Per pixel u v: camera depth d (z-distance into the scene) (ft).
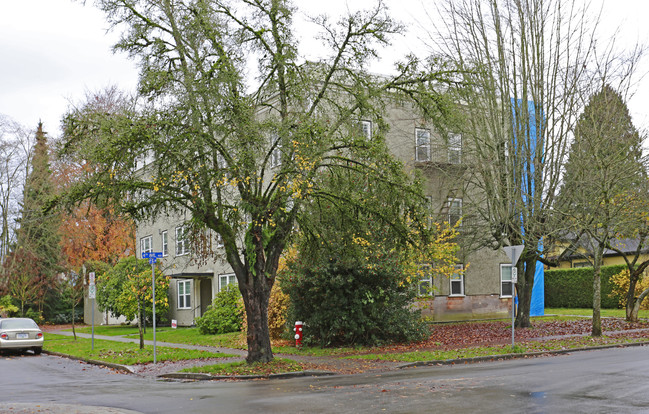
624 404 29.17
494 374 42.96
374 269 67.41
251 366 51.39
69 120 52.75
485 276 107.76
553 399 31.17
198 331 95.25
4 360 72.54
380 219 55.52
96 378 50.85
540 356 58.13
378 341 69.51
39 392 41.75
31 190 144.05
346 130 59.26
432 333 81.61
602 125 75.36
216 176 47.70
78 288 144.56
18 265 147.84
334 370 49.83
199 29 48.78
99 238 134.41
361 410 29.73
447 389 35.94
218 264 111.34
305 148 48.83
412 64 55.52
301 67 53.42
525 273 88.07
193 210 51.16
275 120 50.85
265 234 53.78
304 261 66.95
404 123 96.32
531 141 82.07
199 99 47.32
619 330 81.97
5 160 136.67
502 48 81.92
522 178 81.00
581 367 45.37
